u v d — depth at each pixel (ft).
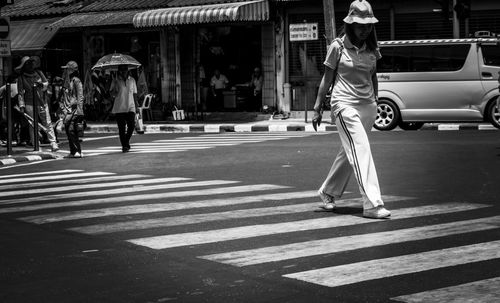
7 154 59.47
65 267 22.27
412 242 24.34
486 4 86.94
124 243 25.34
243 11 91.61
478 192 34.63
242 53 100.99
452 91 72.08
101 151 64.69
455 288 18.98
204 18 92.53
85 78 109.81
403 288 19.12
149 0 105.81
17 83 66.69
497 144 54.80
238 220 29.01
